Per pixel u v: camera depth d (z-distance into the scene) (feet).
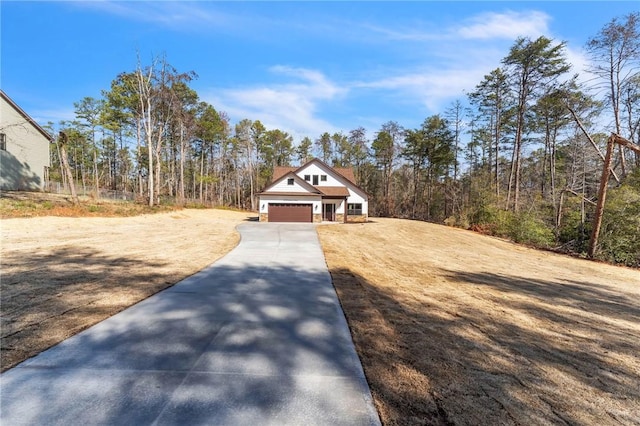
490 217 81.51
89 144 134.82
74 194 65.41
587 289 29.96
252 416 8.68
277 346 13.19
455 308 20.43
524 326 17.87
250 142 168.35
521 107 85.15
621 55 63.10
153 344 12.95
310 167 101.96
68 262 27.07
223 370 11.09
